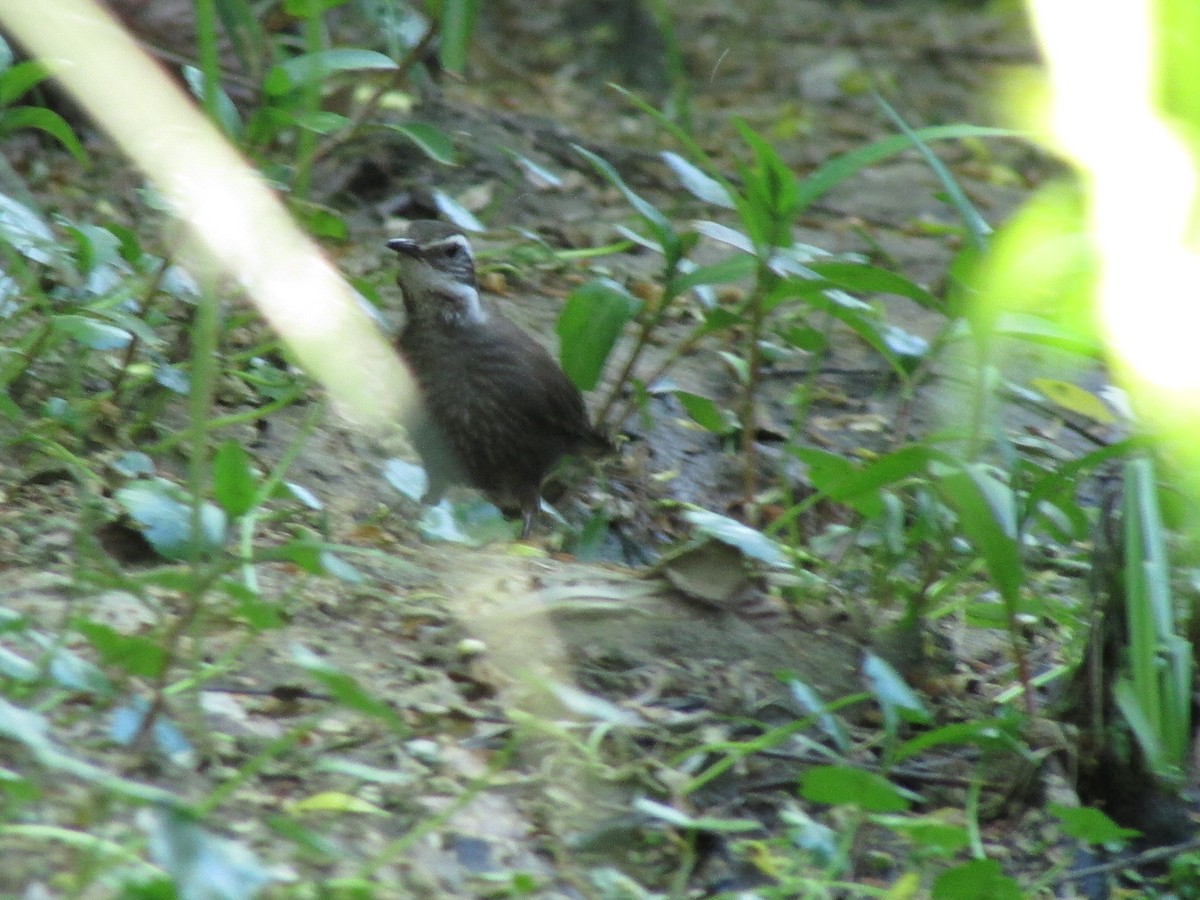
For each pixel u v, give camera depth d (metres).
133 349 10.16
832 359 14.12
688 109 20.73
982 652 9.67
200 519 6.73
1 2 11.27
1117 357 8.59
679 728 7.98
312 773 7.02
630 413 12.17
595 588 9.00
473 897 6.54
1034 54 27.20
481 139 16.84
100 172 15.16
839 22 28.75
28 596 7.95
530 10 25.77
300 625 8.24
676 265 10.81
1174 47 8.69
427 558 9.45
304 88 10.20
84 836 5.84
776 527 9.89
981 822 8.00
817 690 8.55
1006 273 8.59
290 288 10.54
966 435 9.17
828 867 7.10
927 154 9.18
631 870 7.09
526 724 7.28
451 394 10.91
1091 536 9.82
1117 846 8.05
